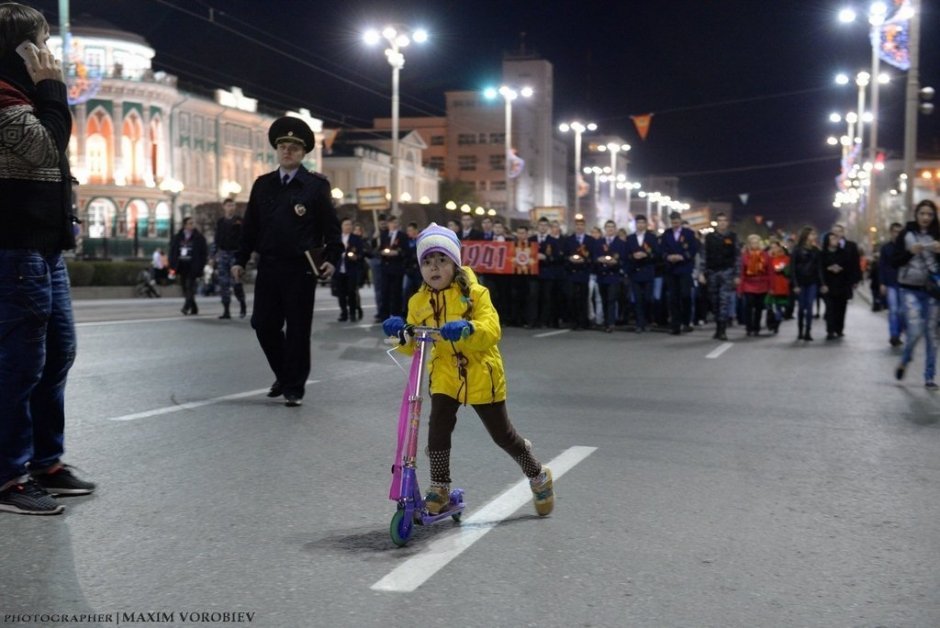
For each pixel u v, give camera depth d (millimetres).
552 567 4500
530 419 8328
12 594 4078
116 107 59250
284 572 4387
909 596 4191
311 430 7641
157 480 6008
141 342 13992
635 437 7602
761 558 4668
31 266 5203
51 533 4914
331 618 3857
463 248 19484
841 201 81250
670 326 20625
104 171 59594
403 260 19125
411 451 4801
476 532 5047
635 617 3908
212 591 4141
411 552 4695
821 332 19219
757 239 18219
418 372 4828
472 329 4691
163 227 49500
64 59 28266
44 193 5246
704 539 4965
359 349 13688
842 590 4250
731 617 3926
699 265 20656
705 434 7762
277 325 8898
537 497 5301
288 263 8703
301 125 8672
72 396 9094
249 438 7301
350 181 82812
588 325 19344
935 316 10688
